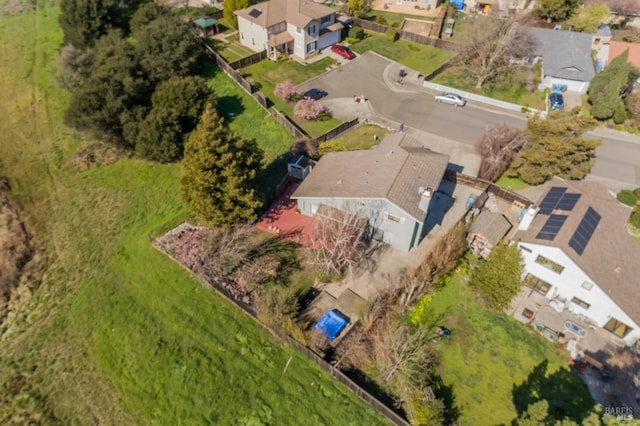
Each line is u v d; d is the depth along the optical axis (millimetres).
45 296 35312
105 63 50469
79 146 49656
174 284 34469
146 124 44719
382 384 28062
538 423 23891
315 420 26750
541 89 58844
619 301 29969
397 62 64688
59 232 40719
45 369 30297
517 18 72000
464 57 60125
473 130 51938
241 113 53062
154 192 43781
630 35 68750
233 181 34312
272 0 64562
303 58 64625
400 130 51500
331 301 33031
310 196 37906
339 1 79000
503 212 41031
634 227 39500
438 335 31203
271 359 29625
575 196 35469
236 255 34594
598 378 29469
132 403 28062
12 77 60094
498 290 31797
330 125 52156
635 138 51406
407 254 36969
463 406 27781
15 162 48250
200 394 28078
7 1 77000
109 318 32844
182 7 75000
